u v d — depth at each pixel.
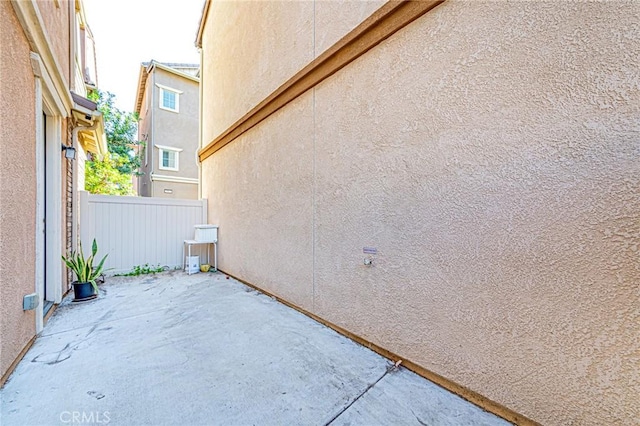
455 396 2.15
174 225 7.32
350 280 3.17
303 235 3.96
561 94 1.68
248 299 4.67
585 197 1.60
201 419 1.88
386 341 2.74
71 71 5.76
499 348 1.94
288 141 4.30
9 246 2.35
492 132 1.99
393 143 2.68
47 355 2.72
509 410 1.88
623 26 1.49
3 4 2.28
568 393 1.65
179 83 14.03
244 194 5.79
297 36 4.06
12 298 2.41
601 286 1.55
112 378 2.35
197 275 6.63
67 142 5.07
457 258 2.19
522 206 1.84
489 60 2.00
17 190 2.52
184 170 14.02
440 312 2.29
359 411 1.98
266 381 2.33
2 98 2.24
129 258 6.64
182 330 3.38
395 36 2.67
